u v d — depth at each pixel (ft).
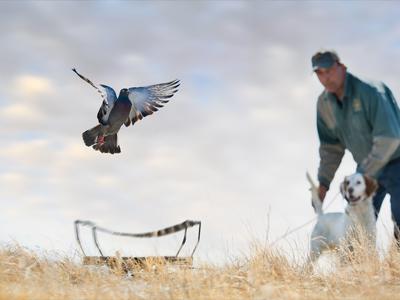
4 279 71.20
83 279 73.97
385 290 71.41
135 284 73.41
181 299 64.54
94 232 82.07
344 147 93.04
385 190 90.99
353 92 85.51
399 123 86.79
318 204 86.17
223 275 73.05
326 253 84.43
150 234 81.00
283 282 75.00
